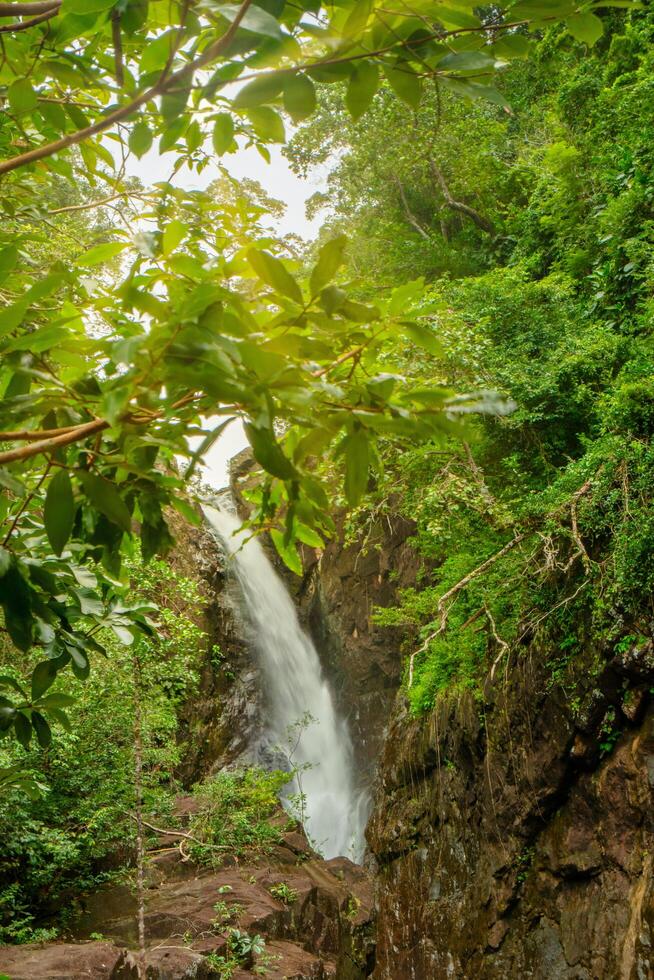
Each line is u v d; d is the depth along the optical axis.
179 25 0.95
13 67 1.34
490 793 10.43
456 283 13.17
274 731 20.86
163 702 12.07
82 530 1.57
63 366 1.15
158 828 13.70
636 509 8.48
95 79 1.38
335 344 1.14
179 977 9.77
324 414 1.05
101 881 12.02
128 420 1.01
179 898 12.05
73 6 0.96
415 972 11.48
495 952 9.88
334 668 21.67
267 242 1.09
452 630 11.89
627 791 8.48
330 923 12.51
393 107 18.02
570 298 13.19
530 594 10.11
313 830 18.84
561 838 9.34
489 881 10.34
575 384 10.66
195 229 1.74
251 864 13.87
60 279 0.96
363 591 19.22
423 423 1.09
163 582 11.86
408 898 12.32
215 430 1.03
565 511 9.23
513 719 10.14
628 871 8.24
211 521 22.89
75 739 10.35
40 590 1.59
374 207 22.42
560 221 14.85
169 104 0.99
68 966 8.51
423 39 0.99
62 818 11.09
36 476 1.54
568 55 16.94
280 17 0.95
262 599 22.55
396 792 13.71
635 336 10.92
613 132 13.74
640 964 7.40
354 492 1.07
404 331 1.09
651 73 12.12
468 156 19.23
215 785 14.70
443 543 11.99
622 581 8.33
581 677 9.09
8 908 10.71
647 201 11.22
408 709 14.27
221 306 0.92
